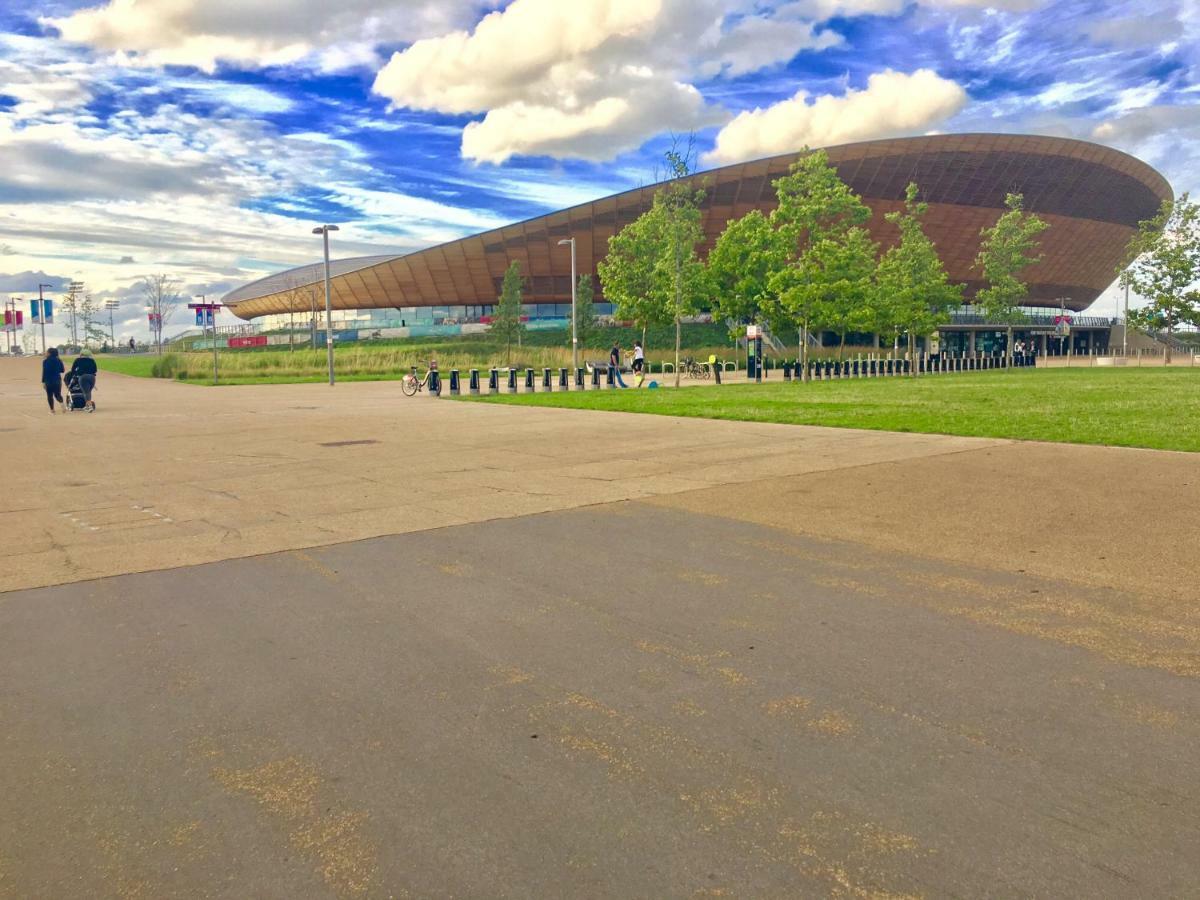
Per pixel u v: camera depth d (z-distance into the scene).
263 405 26.08
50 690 4.14
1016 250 56.47
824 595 5.40
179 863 2.74
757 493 9.02
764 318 42.31
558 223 82.94
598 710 3.78
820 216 39.66
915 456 11.49
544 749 3.43
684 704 3.82
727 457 11.83
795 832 2.82
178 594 5.71
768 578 5.81
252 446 14.50
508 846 2.79
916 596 5.35
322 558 6.60
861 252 42.34
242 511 8.58
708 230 77.81
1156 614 4.91
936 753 3.32
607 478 10.23
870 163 77.81
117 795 3.16
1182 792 3.01
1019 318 62.41
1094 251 94.19
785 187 39.47
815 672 4.15
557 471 10.89
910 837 2.77
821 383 34.00
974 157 79.81
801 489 9.18
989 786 3.07
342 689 4.07
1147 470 9.95
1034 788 3.06
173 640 4.81
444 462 11.95
